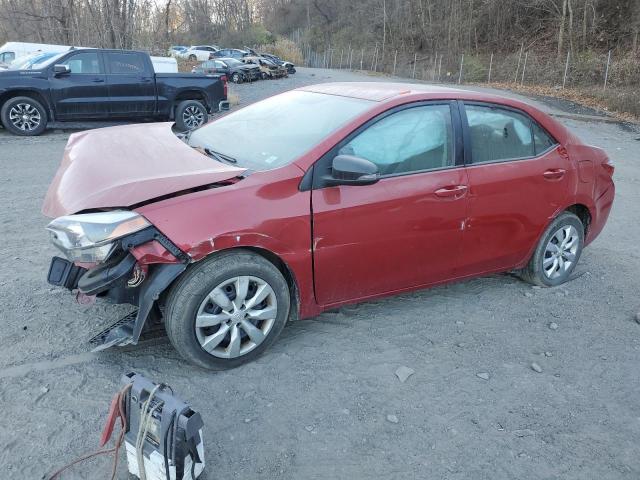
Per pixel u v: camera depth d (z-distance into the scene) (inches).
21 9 1030.4
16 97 455.8
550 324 167.0
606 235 256.2
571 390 136.8
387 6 2213.3
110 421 99.4
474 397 131.8
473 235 164.2
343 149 141.6
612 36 1360.7
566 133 187.0
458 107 160.9
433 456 112.7
